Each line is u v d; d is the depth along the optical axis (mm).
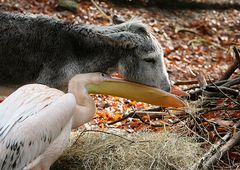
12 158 7559
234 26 22344
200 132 9930
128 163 8875
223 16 23000
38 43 9930
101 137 9430
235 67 11695
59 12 19688
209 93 10719
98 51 9922
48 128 7668
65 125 8023
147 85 9844
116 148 9086
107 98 13383
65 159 9008
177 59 18312
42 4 19812
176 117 10305
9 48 9945
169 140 9219
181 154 9023
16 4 19344
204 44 20125
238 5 23984
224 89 10539
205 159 8922
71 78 9133
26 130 7551
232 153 9281
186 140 9406
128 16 20781
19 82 10055
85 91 8719
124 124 11227
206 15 22750
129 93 9227
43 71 9930
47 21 10031
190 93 11102
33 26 9992
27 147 7566
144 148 9117
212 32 21391
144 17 21109
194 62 18359
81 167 8891
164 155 8984
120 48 9906
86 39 9898
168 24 21219
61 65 9875
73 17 19609
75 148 9188
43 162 7945
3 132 7703
